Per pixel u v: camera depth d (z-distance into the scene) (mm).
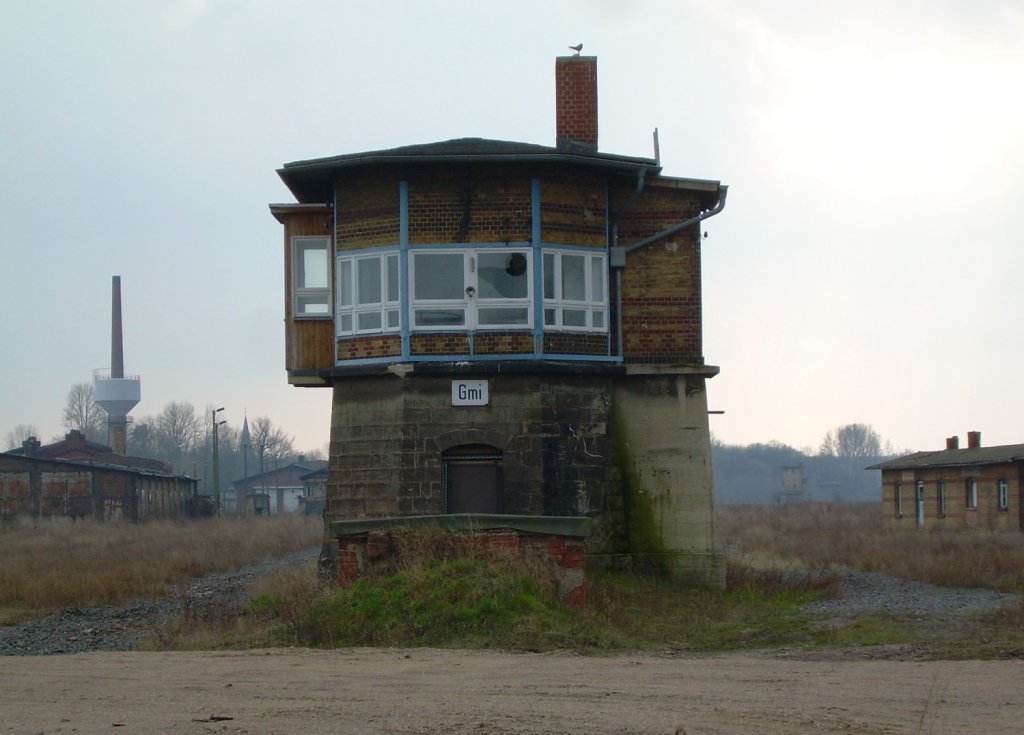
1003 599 23328
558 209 24359
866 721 9609
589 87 27062
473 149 24422
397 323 24078
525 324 23969
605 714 9898
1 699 11305
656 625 18547
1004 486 56250
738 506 100500
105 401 110812
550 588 17312
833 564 33438
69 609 25047
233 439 171500
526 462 23688
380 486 23938
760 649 16156
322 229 25719
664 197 25609
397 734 9070
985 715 9922
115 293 112000
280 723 9594
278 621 18141
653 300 25391
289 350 25516
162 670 13312
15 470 74875
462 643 15648
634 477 24953
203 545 43500
